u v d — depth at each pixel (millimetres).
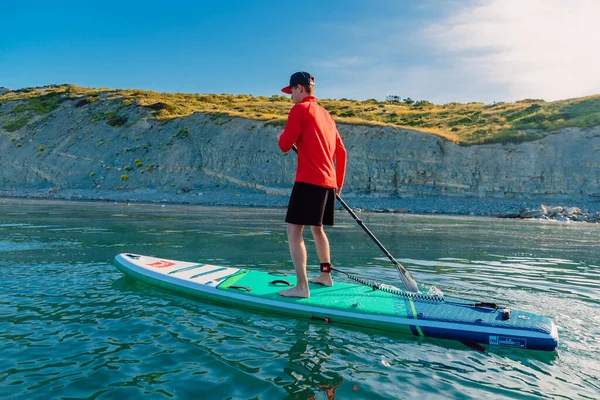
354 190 32656
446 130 37750
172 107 50562
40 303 4215
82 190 38094
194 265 5461
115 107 52281
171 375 2703
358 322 3801
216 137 40375
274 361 2973
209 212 20938
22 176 44000
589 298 4938
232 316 3992
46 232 10555
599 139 30125
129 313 3963
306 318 3988
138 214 18312
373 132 34844
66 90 65750
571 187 29062
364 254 8219
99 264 6371
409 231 13555
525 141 31531
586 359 3170
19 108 56750
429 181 31641
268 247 8789
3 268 5902
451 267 7012
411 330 3629
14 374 2666
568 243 11352
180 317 3893
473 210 25281
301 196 4199
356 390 2578
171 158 40000
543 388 2688
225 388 2547
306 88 4418
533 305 4562
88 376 2662
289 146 4262
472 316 3688
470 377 2826
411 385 2678
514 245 10547
